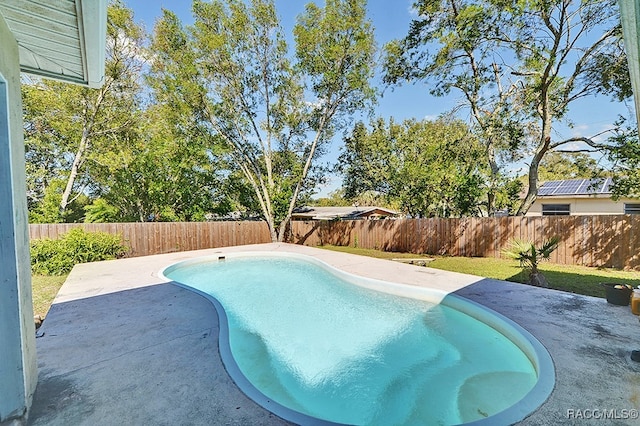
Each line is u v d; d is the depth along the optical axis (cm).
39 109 1281
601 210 1280
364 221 1422
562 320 381
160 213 1509
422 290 538
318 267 880
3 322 191
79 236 880
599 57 839
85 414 210
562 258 874
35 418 206
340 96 1395
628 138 821
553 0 765
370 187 1717
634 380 249
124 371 268
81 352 304
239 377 259
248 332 474
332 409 297
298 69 1393
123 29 1300
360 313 549
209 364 281
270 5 1316
